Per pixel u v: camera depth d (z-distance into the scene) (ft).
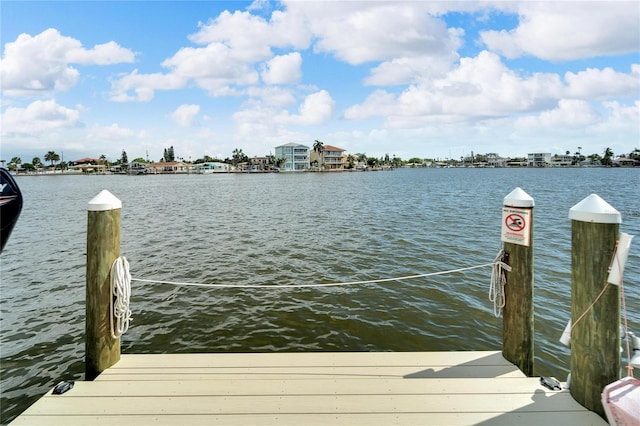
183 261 38.93
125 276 11.71
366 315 24.09
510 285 11.53
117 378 10.68
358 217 72.64
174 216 77.92
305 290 29.14
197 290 29.48
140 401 9.43
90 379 11.14
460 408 9.11
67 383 10.12
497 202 100.68
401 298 26.94
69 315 24.73
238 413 8.92
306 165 483.92
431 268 35.22
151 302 26.81
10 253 43.65
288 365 11.50
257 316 24.22
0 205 8.26
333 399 9.53
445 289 28.68
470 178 285.43
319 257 39.99
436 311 24.57
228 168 554.05
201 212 84.79
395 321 23.16
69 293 29.25
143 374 10.94
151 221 70.23
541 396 9.59
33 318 24.22
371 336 21.34
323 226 61.77
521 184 191.42
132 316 24.31
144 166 532.73
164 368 11.32
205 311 25.12
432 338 21.01
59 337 21.50
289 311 24.95
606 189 146.41
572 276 9.30
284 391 9.94
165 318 24.02
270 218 73.20
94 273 11.10
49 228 63.26
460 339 20.88
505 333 11.78
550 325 22.04
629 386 7.77
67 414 8.87
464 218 69.46
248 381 10.49
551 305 25.02
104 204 11.14
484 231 55.16
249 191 162.61
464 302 26.04
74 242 50.57
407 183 216.54
